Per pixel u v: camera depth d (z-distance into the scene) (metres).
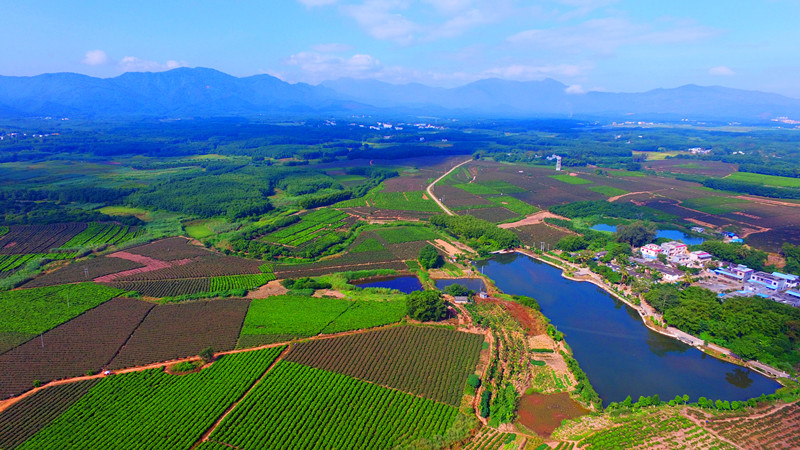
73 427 94.06
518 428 98.25
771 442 93.38
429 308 140.62
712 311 140.88
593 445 92.69
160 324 137.75
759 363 123.00
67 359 118.75
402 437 93.00
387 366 116.44
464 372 114.69
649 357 129.00
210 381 109.12
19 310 144.38
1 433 92.19
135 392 105.06
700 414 102.69
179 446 89.12
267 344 126.69
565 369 121.56
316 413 99.25
